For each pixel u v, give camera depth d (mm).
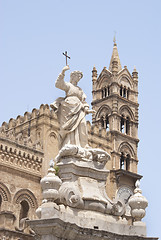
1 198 60250
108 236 19672
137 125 83812
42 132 67438
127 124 82938
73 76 23250
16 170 62438
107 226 20219
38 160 65375
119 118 80688
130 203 21203
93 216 20250
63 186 20359
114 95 81375
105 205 20859
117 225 20531
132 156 81062
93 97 84875
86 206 20312
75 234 18891
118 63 85938
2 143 61469
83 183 20859
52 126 68688
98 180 21500
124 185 76688
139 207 21047
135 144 82062
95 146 74625
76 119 22141
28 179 63594
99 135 75938
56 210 18719
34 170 64625
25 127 70188
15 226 56875
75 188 20391
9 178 61344
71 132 22000
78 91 22859
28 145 64938
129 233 20672
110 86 82875
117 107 81062
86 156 21406
